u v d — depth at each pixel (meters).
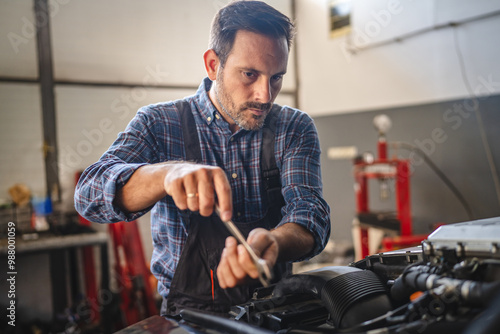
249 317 0.68
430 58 3.50
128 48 3.93
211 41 0.98
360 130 4.17
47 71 3.60
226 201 0.65
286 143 1.12
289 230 0.87
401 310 0.58
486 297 0.51
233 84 0.93
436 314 0.55
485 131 3.17
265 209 1.11
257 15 0.89
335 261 3.99
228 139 1.09
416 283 0.60
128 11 3.91
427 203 3.60
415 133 3.67
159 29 4.06
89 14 3.75
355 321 0.61
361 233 3.38
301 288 0.72
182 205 0.67
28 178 3.57
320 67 4.56
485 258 0.59
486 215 3.21
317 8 4.52
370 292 0.65
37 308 3.59
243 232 1.03
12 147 3.50
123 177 0.81
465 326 0.51
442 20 3.38
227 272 0.62
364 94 4.10
